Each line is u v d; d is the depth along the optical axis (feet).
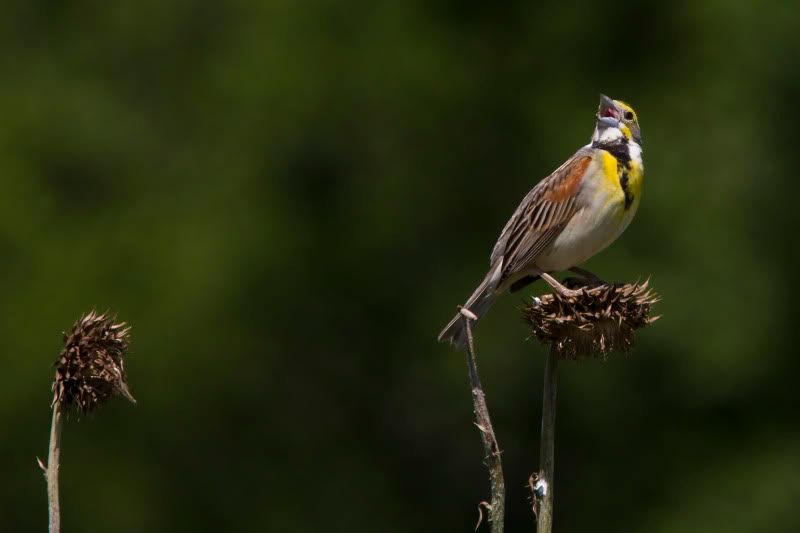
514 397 61.16
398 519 62.08
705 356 58.13
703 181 60.95
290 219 64.54
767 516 56.90
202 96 69.67
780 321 59.00
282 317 62.54
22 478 59.36
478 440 62.80
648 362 59.31
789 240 60.08
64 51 72.84
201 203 65.72
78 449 59.88
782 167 61.31
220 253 63.10
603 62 67.10
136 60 72.13
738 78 63.67
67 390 20.10
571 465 60.80
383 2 67.72
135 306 61.82
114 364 20.18
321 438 62.64
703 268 59.26
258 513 60.75
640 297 21.38
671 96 64.69
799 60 63.00
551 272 27.86
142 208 66.18
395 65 65.72
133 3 72.84
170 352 60.80
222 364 61.31
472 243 64.34
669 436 59.77
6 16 73.97
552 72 67.05
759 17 64.13
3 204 64.95
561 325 21.07
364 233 63.87
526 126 65.36
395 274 63.72
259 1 69.41
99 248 63.93
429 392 63.10
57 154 67.97
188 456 60.95
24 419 59.82
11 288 62.75
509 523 62.44
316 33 67.10
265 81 66.18
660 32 67.10
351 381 63.10
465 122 65.46
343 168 65.98
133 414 60.54
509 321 60.80
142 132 69.56
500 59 67.21
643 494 59.62
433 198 64.54
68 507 59.41
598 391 59.77
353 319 63.21
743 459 58.65
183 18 72.49
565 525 60.13
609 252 60.29
